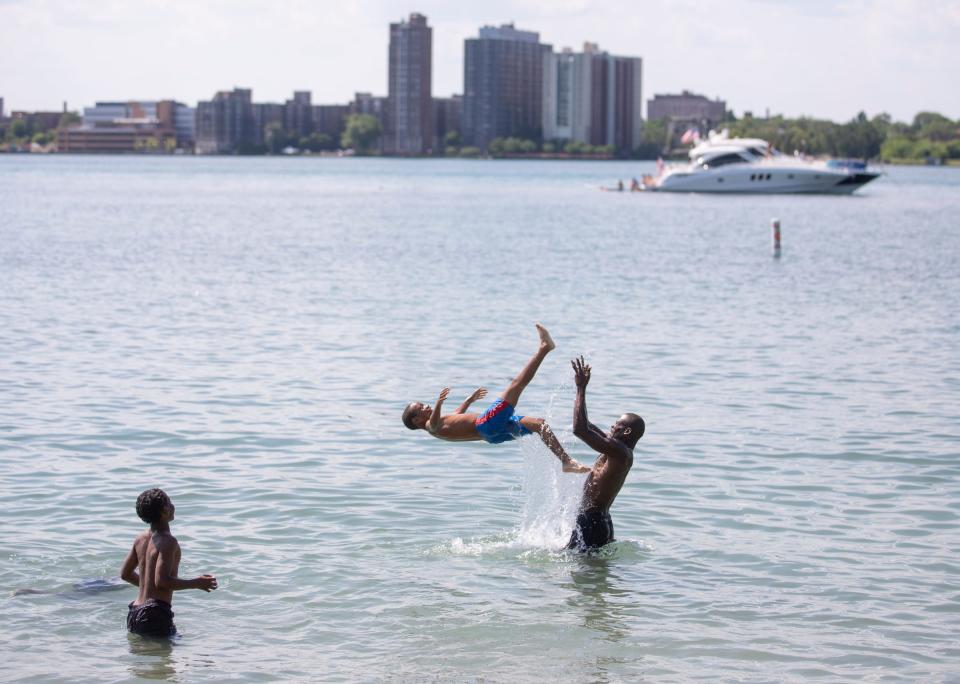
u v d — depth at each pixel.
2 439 16.31
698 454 16.00
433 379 21.20
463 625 10.38
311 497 13.84
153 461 15.30
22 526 12.63
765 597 11.01
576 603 10.86
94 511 13.18
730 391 20.36
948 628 10.30
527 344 25.31
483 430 12.12
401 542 12.41
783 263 46.00
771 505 13.74
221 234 59.19
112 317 28.62
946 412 18.67
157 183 138.62
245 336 25.88
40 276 37.78
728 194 113.31
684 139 116.75
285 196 108.44
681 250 51.81
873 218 78.50
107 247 49.97
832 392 20.27
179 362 22.53
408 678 9.35
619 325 28.38
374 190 125.00
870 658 9.71
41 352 23.45
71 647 9.85
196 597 10.90
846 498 14.02
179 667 9.51
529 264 44.25
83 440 16.34
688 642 10.05
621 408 18.98
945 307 32.47
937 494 14.17
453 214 80.56
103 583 11.18
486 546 12.31
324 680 9.31
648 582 11.39
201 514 13.16
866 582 11.35
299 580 11.33
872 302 33.53
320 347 24.52
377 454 15.85
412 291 35.00
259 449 16.00
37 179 147.38
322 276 39.06
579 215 80.12
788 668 9.53
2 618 10.38
